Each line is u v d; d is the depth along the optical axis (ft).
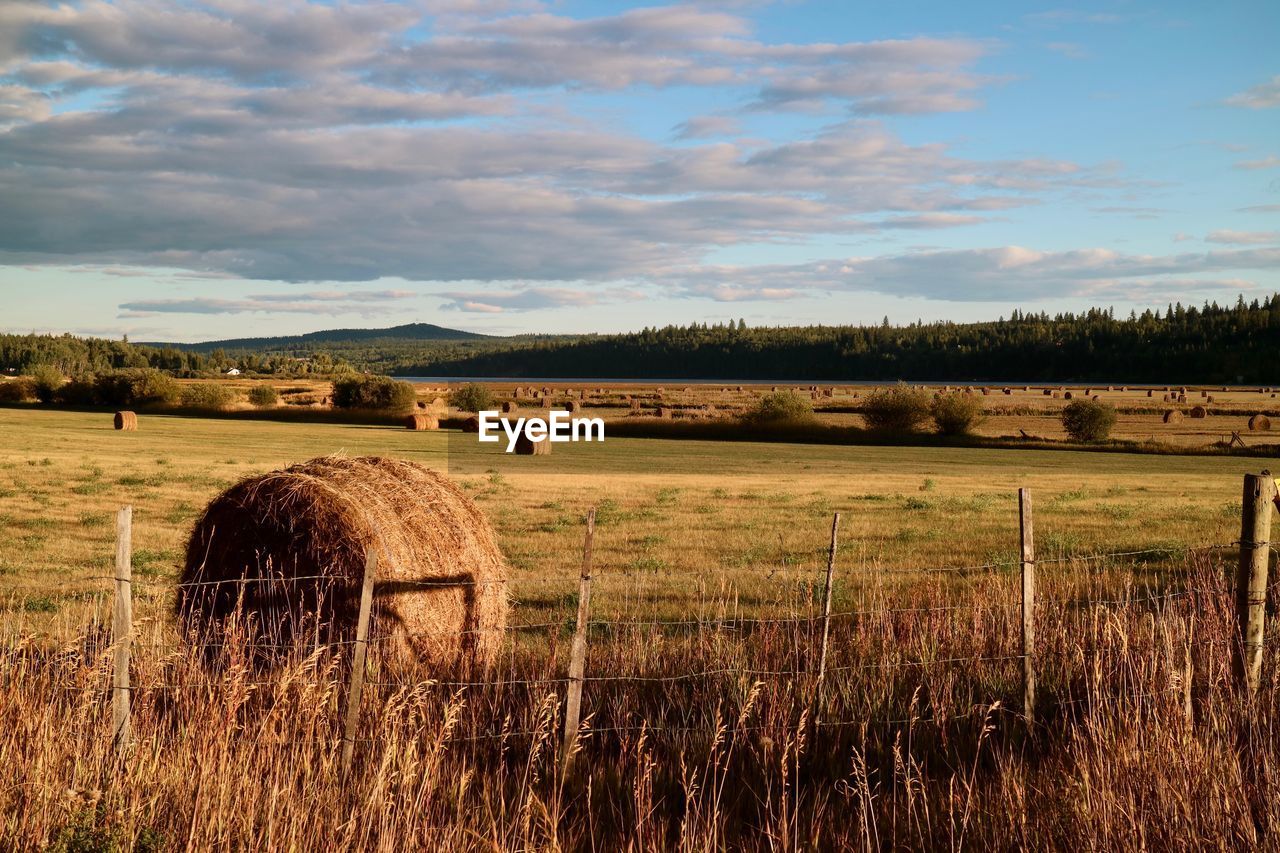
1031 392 385.09
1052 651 24.25
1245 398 336.08
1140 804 15.40
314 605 26.50
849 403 280.51
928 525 68.49
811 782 19.36
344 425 229.45
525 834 15.98
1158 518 72.64
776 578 43.06
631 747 20.71
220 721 18.48
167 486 88.48
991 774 19.21
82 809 15.28
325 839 15.48
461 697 22.86
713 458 153.38
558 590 41.37
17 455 124.67
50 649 24.71
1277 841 14.55
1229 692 19.81
